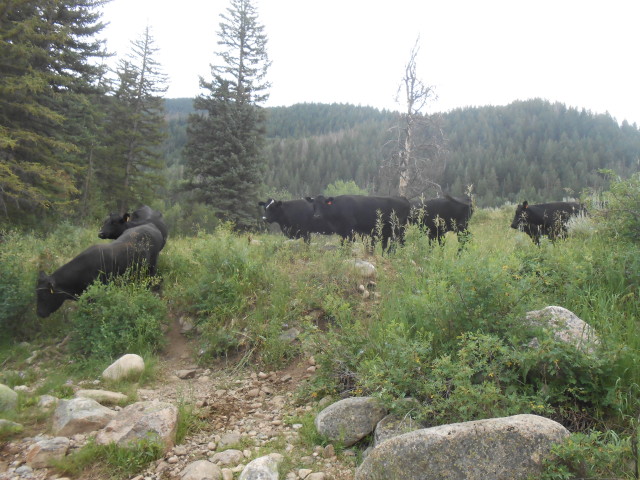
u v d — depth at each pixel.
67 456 3.58
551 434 2.67
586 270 5.26
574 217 9.37
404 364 3.76
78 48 23.80
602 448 2.58
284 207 12.64
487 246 8.14
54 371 5.64
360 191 24.50
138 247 7.55
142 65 33.16
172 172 66.75
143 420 3.79
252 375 5.32
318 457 3.45
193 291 6.97
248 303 6.62
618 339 3.88
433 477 2.66
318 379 4.54
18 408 4.47
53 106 20.12
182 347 6.26
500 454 2.63
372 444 3.44
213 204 29.36
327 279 6.90
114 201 29.52
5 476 3.39
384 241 10.90
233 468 3.34
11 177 15.21
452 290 4.24
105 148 27.41
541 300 4.47
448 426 2.79
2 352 6.25
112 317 6.09
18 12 19.64
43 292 6.57
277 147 115.19
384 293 6.33
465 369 3.31
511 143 111.25
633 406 3.24
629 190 5.91
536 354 3.32
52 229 17.48
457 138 121.12
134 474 3.38
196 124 31.30
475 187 85.44
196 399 4.75
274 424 4.12
